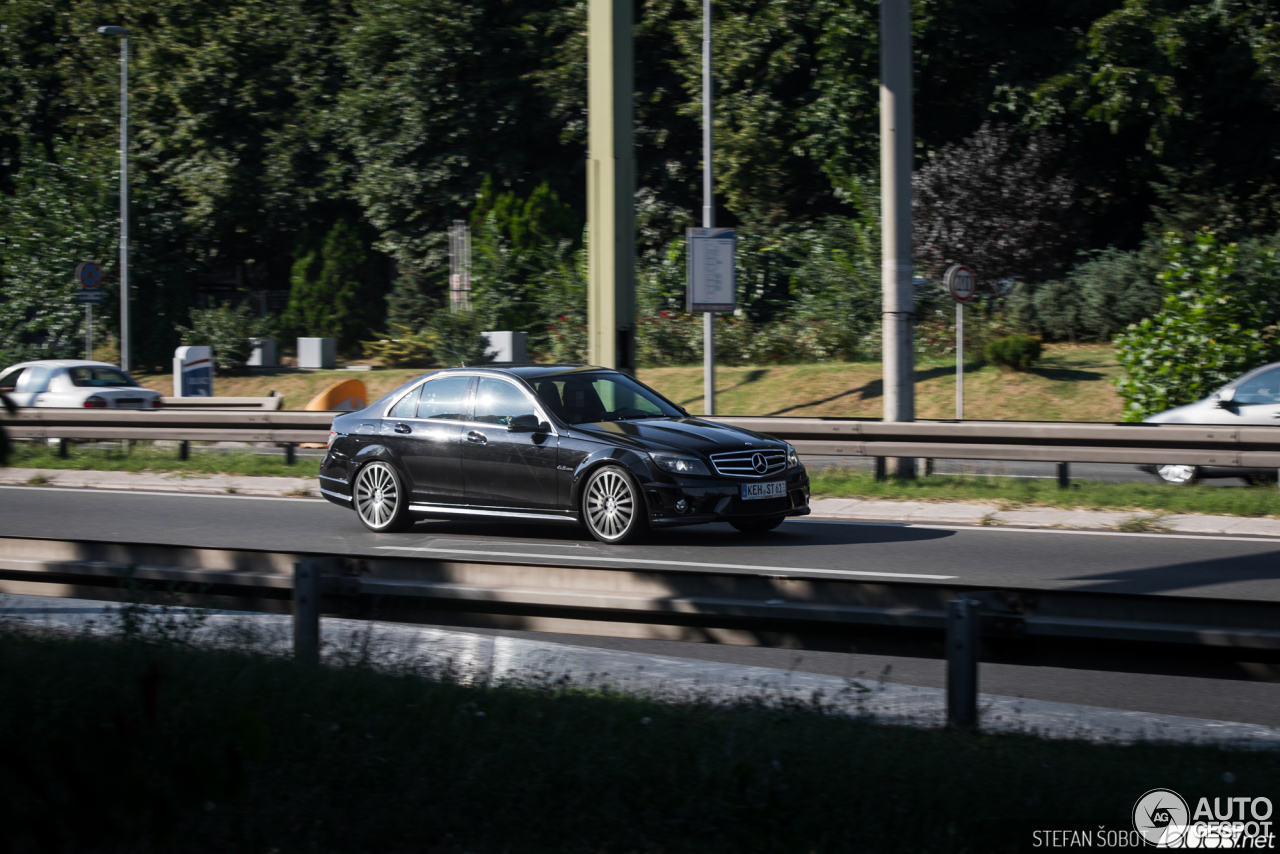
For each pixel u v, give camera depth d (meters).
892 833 4.13
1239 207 32.00
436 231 41.03
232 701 5.43
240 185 42.28
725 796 4.43
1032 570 10.34
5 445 4.21
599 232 12.59
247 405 24.30
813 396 25.53
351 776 4.72
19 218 40.94
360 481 13.27
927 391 24.62
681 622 5.41
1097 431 14.06
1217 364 19.70
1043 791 4.45
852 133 33.50
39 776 3.01
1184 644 4.71
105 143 44.44
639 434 11.84
